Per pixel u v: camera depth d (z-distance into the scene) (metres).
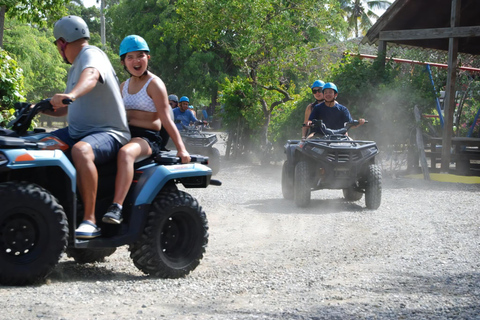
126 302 5.00
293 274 6.41
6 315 4.38
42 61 44.06
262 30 22.39
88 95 5.85
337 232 9.34
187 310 4.77
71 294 5.17
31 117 5.55
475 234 9.12
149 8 52.16
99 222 6.03
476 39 24.69
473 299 5.16
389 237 8.88
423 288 5.65
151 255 6.03
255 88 23.02
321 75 24.44
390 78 19.28
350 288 5.67
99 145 5.73
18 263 5.26
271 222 10.23
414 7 20.88
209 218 10.61
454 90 19.03
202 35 23.22
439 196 13.89
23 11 18.91
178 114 19.31
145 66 6.29
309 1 23.44
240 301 5.13
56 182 5.70
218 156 18.75
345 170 11.78
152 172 6.09
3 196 5.14
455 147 19.92
